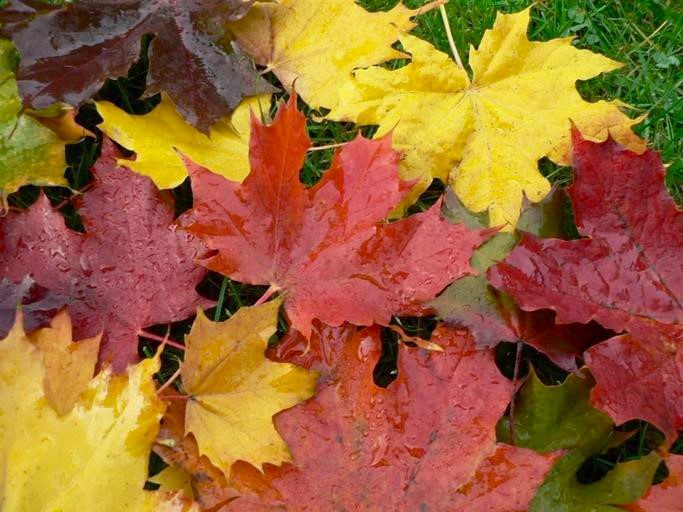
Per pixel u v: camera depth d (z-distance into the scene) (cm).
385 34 62
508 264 55
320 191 55
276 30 62
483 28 66
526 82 61
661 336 55
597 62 61
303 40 62
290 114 54
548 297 54
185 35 59
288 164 55
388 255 55
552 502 54
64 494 51
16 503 51
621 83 66
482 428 53
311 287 56
